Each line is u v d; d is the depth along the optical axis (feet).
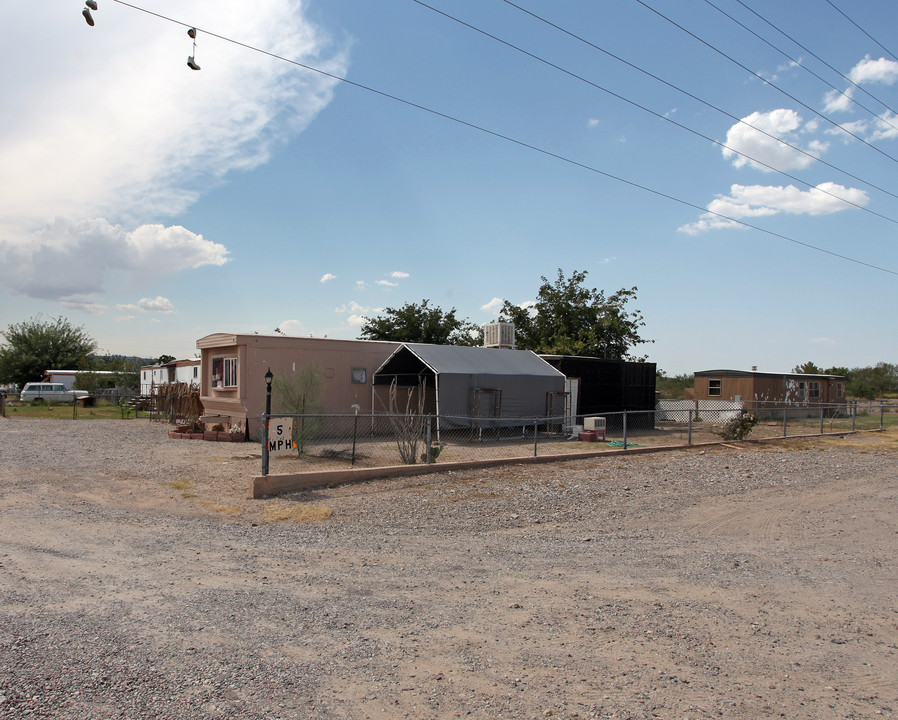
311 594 18.49
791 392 116.98
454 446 56.03
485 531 28.30
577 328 114.83
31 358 174.40
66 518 27.12
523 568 22.15
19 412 100.68
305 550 23.52
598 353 113.80
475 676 13.52
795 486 41.83
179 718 11.29
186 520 27.94
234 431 60.39
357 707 12.01
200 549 23.04
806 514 33.50
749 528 30.14
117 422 82.79
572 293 116.06
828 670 14.48
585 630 16.37
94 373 152.25
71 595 17.52
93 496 32.35
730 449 60.18
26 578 18.85
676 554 24.76
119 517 27.91
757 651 15.42
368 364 67.56
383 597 18.48
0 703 11.43
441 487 37.42
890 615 18.43
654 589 20.11
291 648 14.60
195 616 16.31
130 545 23.21
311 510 30.50
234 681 12.82
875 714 12.46
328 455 48.44
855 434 79.46
